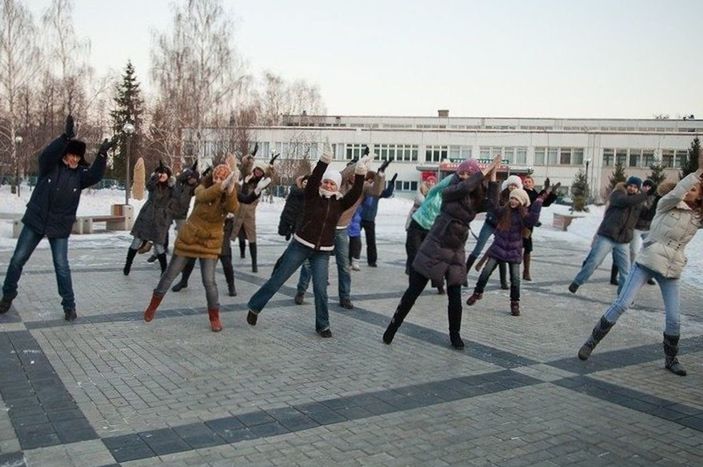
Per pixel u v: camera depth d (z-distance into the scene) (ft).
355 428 13.05
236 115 138.31
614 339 22.39
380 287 31.68
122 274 32.14
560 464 11.79
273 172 30.68
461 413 14.23
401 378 16.62
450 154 213.46
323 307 20.70
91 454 11.27
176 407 13.83
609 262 49.52
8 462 10.85
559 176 209.26
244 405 14.12
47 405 13.66
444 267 19.42
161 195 31.01
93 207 90.27
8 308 22.16
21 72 125.90
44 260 35.68
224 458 11.33
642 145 203.92
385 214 114.21
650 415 14.65
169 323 21.80
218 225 20.94
